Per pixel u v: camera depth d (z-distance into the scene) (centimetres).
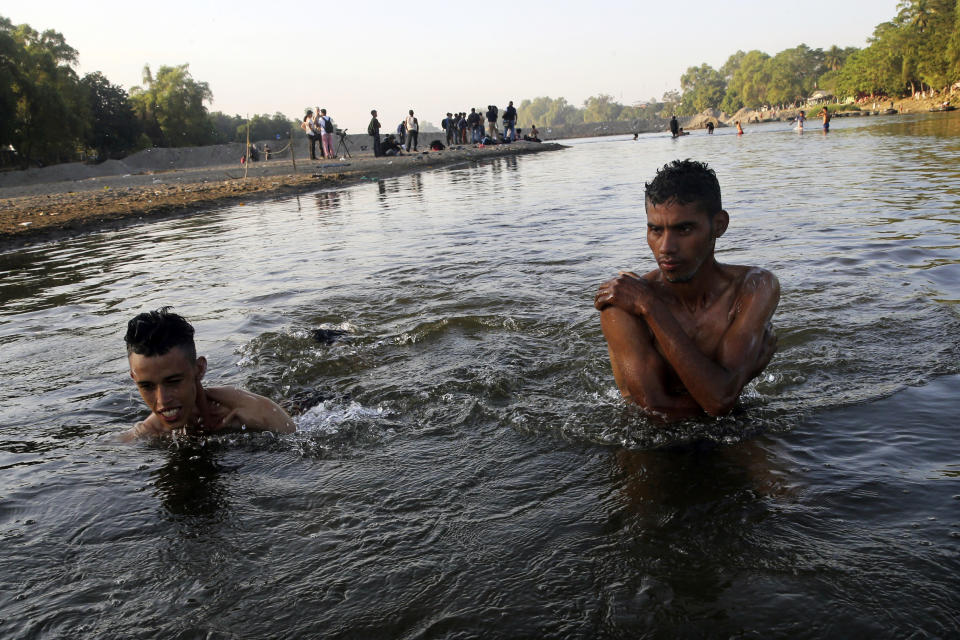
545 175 2005
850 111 9894
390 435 289
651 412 285
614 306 286
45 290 684
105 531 220
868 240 646
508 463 253
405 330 451
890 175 1257
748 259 601
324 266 715
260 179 2233
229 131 10625
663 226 264
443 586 179
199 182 2320
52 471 270
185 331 292
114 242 1034
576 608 167
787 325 401
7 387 384
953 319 387
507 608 168
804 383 316
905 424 261
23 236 1120
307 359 403
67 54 5628
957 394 285
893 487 214
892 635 149
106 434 310
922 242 616
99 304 597
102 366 414
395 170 2533
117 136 6644
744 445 254
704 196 260
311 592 179
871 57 9788
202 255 845
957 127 3203
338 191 1834
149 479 260
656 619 160
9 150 4872
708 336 279
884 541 185
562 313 471
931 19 8512
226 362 406
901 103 9312
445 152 3506
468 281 595
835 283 493
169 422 293
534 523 208
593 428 280
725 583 172
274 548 203
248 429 301
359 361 397
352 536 207
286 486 246
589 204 1173
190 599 180
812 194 1064
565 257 682
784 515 202
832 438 254
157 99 7112
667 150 3241
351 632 163
